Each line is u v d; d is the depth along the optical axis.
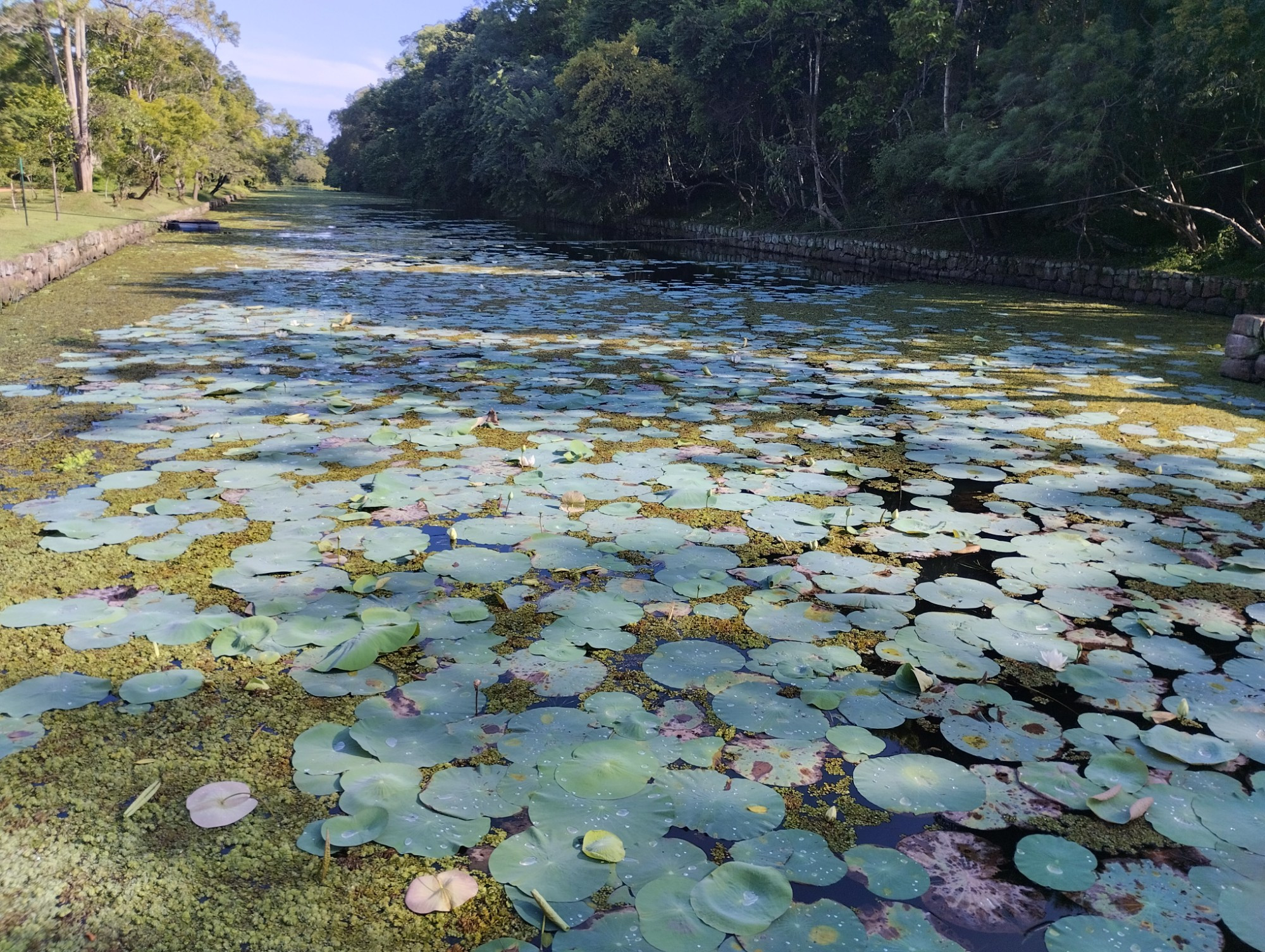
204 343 7.50
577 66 25.78
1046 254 14.68
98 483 3.88
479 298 11.01
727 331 8.90
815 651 2.65
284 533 3.40
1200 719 2.33
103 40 28.39
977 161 13.41
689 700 2.40
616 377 6.52
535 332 8.59
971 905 1.73
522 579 3.09
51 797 1.98
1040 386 6.55
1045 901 1.74
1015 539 3.54
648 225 28.02
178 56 33.56
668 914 1.64
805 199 21.86
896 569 3.25
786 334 8.82
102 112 23.52
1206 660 2.63
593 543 3.40
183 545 3.24
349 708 2.33
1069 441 5.07
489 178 37.06
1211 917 1.69
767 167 23.02
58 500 3.69
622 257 18.30
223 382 5.96
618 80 24.94
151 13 27.92
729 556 3.30
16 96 19.25
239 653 2.53
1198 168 11.98
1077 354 8.02
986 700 2.43
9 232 12.85
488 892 1.72
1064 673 2.56
